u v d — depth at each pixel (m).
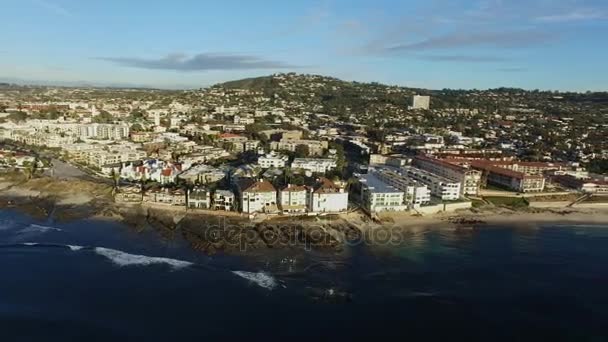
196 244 179.00
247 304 135.12
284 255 171.50
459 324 128.25
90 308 132.00
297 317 128.88
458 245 192.38
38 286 144.38
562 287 153.50
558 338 123.25
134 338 118.19
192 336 119.25
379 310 134.00
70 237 187.62
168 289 143.25
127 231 195.25
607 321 132.38
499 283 155.00
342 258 171.75
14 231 194.25
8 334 118.88
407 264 168.75
